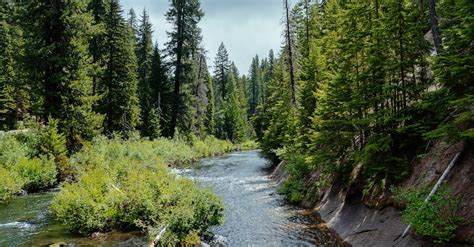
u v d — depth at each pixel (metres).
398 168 11.80
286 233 14.01
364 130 13.80
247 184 26.34
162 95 56.91
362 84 13.88
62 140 25.28
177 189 13.93
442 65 9.41
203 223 13.20
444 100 9.98
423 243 8.91
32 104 27.81
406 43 12.09
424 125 11.41
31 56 26.39
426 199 9.09
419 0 13.23
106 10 43.56
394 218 10.90
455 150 10.03
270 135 34.53
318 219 15.93
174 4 51.62
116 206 14.20
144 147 35.72
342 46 15.31
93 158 25.03
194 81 54.56
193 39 52.25
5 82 45.78
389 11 12.52
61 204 14.12
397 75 13.12
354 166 15.38
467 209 8.38
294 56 30.23
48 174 22.56
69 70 28.39
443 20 11.55
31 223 14.95
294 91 29.73
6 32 47.31
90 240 12.75
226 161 44.22
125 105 45.22
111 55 43.66
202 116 64.69
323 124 15.76
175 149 42.59
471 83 9.61
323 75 21.39
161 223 12.38
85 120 28.22
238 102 90.31
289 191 21.58
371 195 12.80
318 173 20.06
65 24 28.11
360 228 12.29
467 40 9.14
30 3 27.12
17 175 20.92
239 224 15.48
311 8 32.53
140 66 62.28
